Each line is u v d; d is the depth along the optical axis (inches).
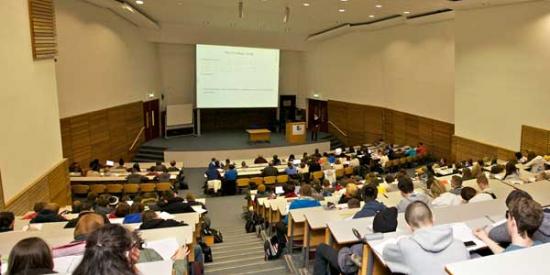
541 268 73.2
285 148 714.8
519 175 286.0
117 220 215.6
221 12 606.2
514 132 432.1
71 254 107.8
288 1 504.1
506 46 435.5
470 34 487.2
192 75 835.4
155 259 112.4
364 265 111.1
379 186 271.9
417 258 87.7
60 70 466.3
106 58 568.4
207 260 225.6
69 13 479.8
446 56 558.6
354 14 602.2
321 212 182.5
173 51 809.5
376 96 732.0
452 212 139.6
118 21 605.6
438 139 585.0
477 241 103.6
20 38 273.7
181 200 258.7
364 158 535.5
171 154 665.6
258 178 492.4
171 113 788.6
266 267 200.8
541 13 390.9
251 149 690.2
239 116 919.0
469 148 501.7
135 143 673.6
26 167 278.8
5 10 253.3
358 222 145.6
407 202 162.1
